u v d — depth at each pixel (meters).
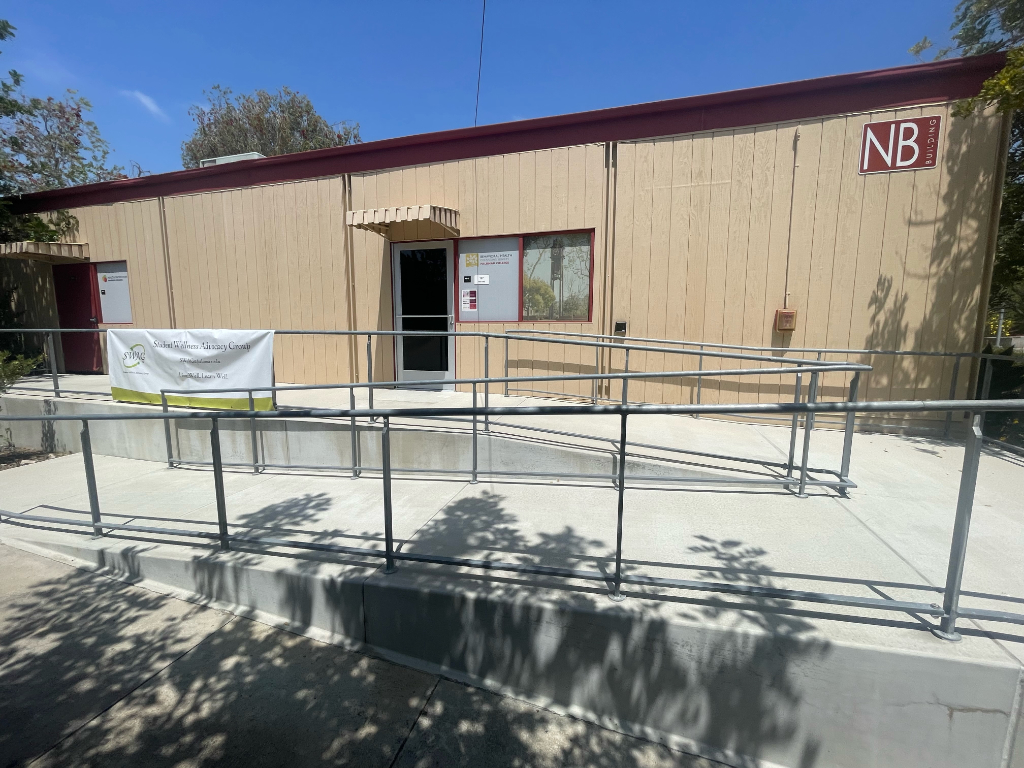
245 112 23.28
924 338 5.61
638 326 6.54
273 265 8.23
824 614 2.31
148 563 3.36
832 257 5.79
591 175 6.52
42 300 10.12
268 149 23.59
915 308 5.61
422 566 2.93
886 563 2.81
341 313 7.92
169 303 8.98
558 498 4.07
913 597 2.44
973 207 5.32
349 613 2.84
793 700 2.15
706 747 2.26
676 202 6.25
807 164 5.76
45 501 4.72
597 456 4.56
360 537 3.40
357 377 7.96
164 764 2.06
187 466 5.83
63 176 18.92
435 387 7.51
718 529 3.32
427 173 7.24
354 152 7.55
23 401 7.11
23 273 10.27
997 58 5.05
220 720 2.30
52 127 18.89
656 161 6.28
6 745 2.13
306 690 2.49
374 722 2.31
